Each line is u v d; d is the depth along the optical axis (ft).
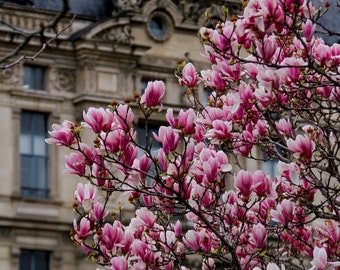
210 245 66.69
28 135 162.61
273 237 72.54
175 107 163.43
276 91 65.57
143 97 63.46
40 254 160.45
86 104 163.94
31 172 161.99
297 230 72.69
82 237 65.98
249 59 68.90
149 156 63.52
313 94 71.72
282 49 70.95
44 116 163.84
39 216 160.56
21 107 162.50
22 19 160.86
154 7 168.14
